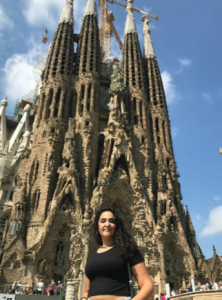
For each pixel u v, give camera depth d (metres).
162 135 75.12
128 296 4.17
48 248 46.94
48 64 73.31
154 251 53.12
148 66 88.50
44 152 58.00
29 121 93.62
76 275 45.41
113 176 57.78
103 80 83.81
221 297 25.77
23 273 43.22
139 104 76.50
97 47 80.00
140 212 56.03
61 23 81.00
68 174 53.31
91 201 53.19
